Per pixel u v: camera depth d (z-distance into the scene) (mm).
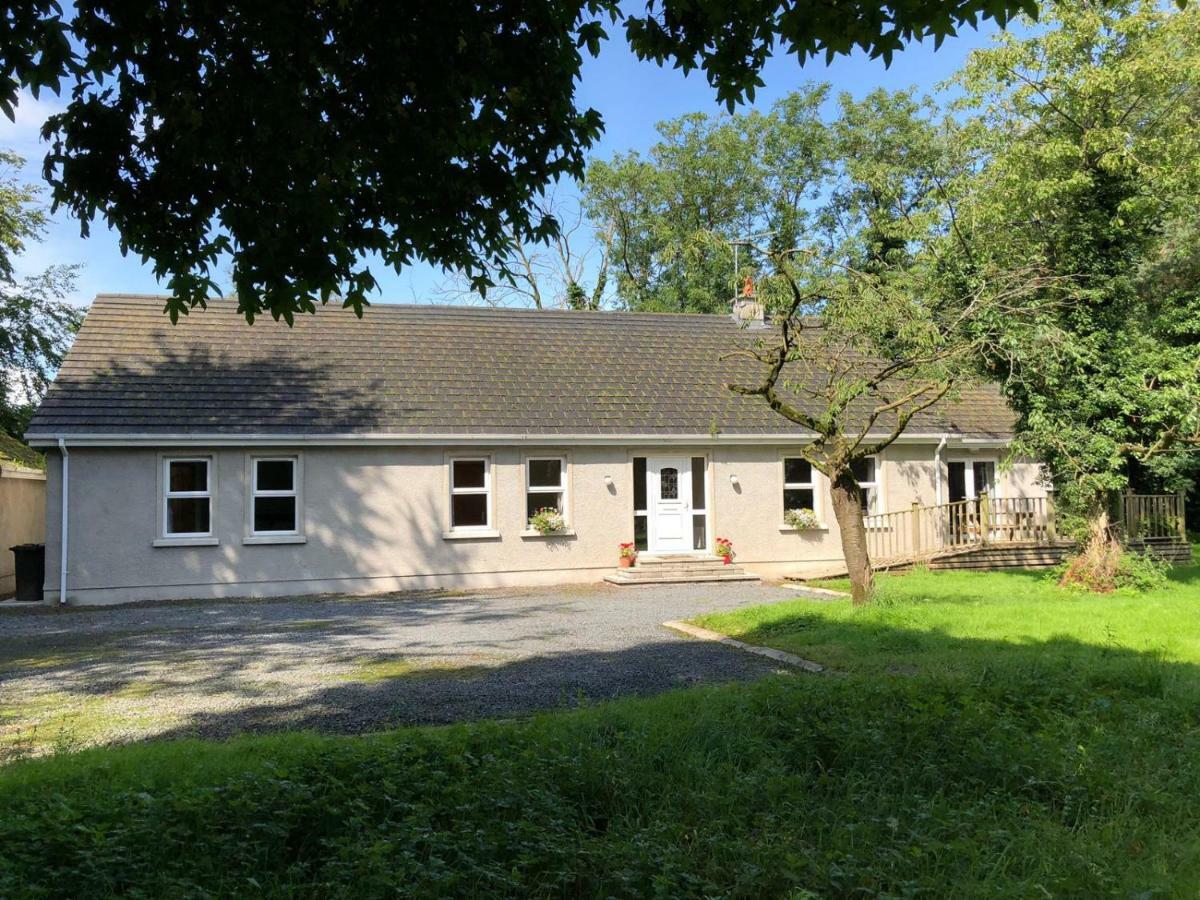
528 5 6359
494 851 4562
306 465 18594
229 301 21547
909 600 13984
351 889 4246
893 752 6051
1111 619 12227
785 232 42156
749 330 25312
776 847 4648
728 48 6426
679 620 13945
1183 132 16031
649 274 44875
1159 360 15797
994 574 19125
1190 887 4383
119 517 17438
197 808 4926
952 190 17500
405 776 5461
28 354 31266
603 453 20562
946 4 5375
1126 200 15594
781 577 21172
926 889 4293
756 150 42719
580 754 5840
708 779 5656
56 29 5273
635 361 23031
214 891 4309
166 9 5801
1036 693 7742
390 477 19125
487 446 19719
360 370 20469
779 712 6926
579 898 4391
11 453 25469
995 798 5500
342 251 6617
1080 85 15609
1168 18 15648
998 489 23719
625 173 42625
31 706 8719
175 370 19125
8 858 4465
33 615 15594
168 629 13773
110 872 4344
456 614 15234
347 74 6340
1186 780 5773
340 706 8570
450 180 6996
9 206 29453
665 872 4352
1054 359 15312
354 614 15367
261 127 6090
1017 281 15578
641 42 6570
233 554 18062
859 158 38688
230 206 6266
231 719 8133
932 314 14531
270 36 5848
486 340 22734
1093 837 4961
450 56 6285
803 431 21422
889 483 22266
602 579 20391
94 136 5969
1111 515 17938
